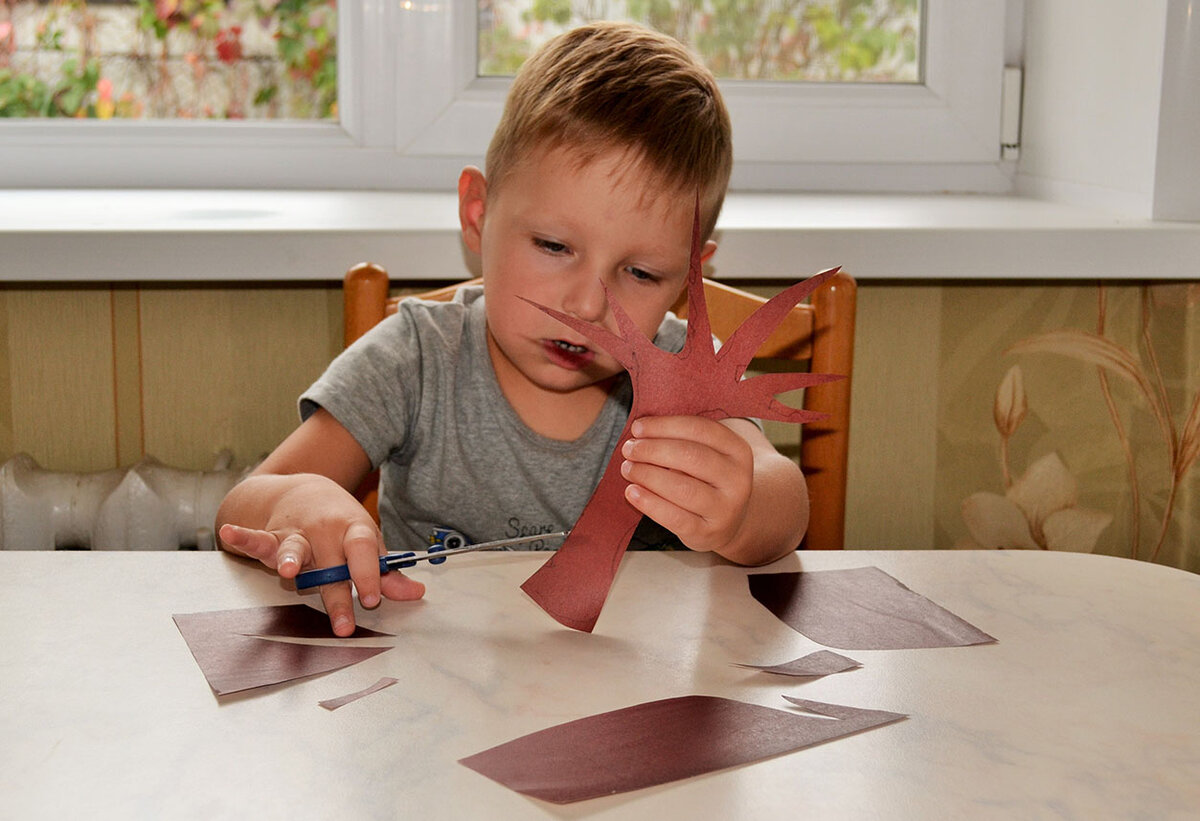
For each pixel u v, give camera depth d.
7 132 1.43
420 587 0.60
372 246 1.10
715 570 0.65
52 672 0.50
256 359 1.26
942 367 1.33
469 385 0.98
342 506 0.66
